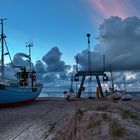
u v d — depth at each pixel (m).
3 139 15.82
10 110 33.59
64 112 29.53
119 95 55.56
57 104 43.25
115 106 37.78
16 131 18.17
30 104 45.06
